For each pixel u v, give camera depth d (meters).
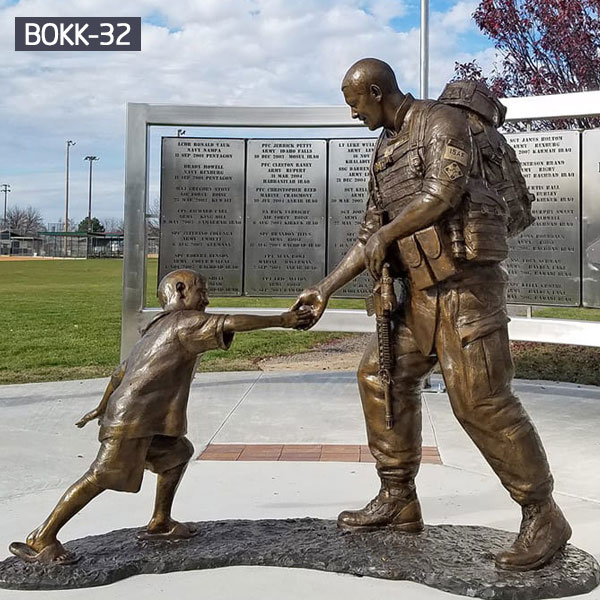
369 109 3.25
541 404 7.44
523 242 7.22
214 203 7.80
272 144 7.79
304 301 3.40
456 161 2.95
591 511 4.07
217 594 2.86
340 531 3.39
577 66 12.45
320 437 6.00
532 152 7.16
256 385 8.59
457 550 3.17
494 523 3.80
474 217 3.01
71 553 3.11
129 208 7.77
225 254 7.82
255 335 15.15
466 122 3.08
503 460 3.04
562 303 7.09
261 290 7.85
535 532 3.05
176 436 3.14
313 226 7.80
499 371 3.03
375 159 3.38
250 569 3.11
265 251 7.83
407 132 3.20
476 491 4.41
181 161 7.78
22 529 3.73
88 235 76.44
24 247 80.81
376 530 3.38
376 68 3.21
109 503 4.09
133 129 7.75
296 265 7.82
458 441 5.79
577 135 6.95
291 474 4.80
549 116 6.84
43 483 4.70
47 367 11.55
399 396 3.34
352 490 4.42
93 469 3.05
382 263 3.11
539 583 2.85
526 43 12.96
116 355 12.86
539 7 12.64
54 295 25.66
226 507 4.05
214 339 3.11
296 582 2.97
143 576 3.05
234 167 7.80
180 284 3.29
